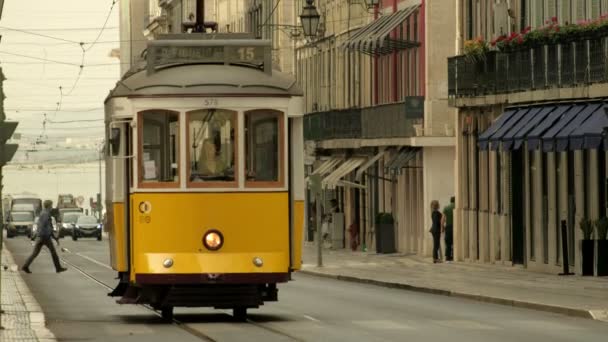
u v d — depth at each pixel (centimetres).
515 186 8012
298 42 14488
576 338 3728
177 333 3975
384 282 6744
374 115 11000
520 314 4678
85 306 5262
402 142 10288
